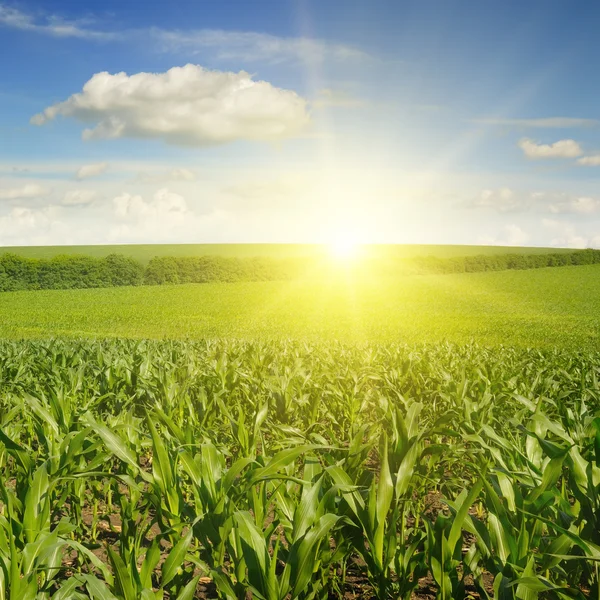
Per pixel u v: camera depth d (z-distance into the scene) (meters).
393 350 14.46
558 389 8.75
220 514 3.34
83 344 16.14
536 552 3.29
